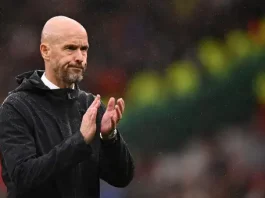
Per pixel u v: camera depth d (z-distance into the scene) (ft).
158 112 122.31
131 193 114.01
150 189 115.24
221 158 117.19
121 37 143.95
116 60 142.20
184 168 117.08
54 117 37.88
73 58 37.68
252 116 120.67
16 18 149.07
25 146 36.81
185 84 126.62
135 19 144.87
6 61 145.07
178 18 143.74
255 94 121.29
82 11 147.23
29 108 37.68
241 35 138.51
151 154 119.03
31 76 38.32
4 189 110.52
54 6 148.77
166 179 115.96
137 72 140.26
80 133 35.96
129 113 122.62
